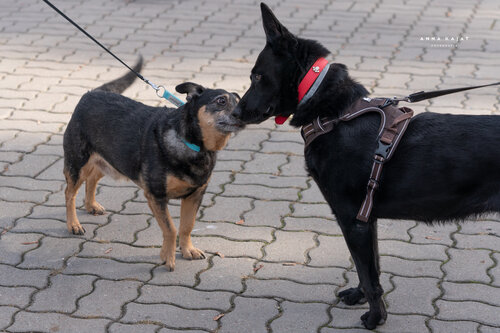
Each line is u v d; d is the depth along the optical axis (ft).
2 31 30.40
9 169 18.94
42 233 15.94
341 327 12.75
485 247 15.44
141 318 12.89
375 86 24.29
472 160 11.28
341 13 33.17
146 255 15.21
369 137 11.84
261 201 17.57
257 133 21.54
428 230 16.25
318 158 12.19
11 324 12.61
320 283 14.14
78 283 14.03
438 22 31.76
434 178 11.49
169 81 24.79
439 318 12.96
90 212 16.99
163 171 14.03
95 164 15.90
